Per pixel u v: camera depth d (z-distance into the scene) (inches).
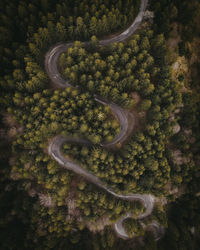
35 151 1868.8
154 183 1898.4
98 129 1813.5
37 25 1859.0
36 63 1822.1
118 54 1790.1
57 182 1893.5
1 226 1943.9
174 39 1969.7
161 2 1876.2
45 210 1882.4
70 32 1839.3
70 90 1774.1
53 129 1761.8
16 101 1753.2
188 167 1978.3
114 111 1972.2
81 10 1804.9
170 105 1829.5
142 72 1760.6
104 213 1975.9
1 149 1865.2
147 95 1856.5
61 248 1956.2
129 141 1951.3
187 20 1959.9
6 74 1915.6
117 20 1863.9
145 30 1801.2
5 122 1868.8
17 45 1855.3
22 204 1958.7
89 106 1797.5
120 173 1888.5
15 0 1823.3
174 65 1955.0
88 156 1818.4
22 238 1959.9
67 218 1886.1
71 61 1765.5
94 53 1771.7
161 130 1909.4
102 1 1803.6
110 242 1943.9
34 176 1916.8
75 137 1916.8
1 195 1899.6
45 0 1761.8
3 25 1849.2
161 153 1845.5
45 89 1873.8
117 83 1780.3
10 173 1868.8
